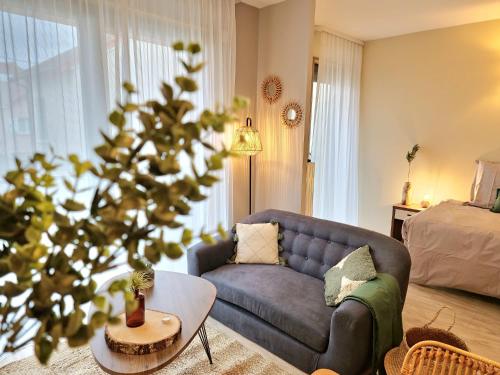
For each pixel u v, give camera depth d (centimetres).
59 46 228
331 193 459
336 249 252
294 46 340
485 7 341
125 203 54
